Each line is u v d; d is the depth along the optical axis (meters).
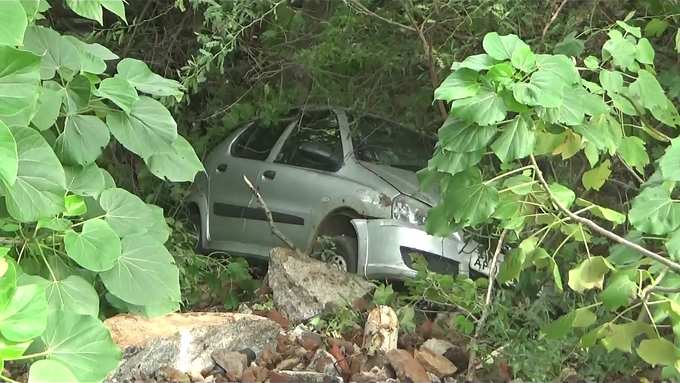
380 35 7.09
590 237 4.22
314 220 8.24
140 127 3.54
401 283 7.73
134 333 4.36
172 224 7.29
